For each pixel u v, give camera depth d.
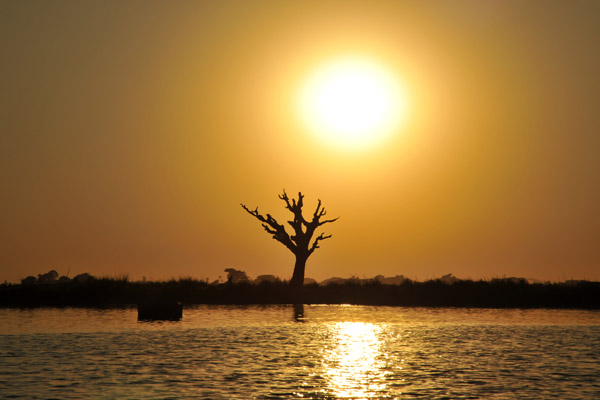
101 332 66.75
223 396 40.53
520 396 40.81
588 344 61.22
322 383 44.09
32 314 84.12
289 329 70.88
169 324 74.88
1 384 43.06
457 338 64.75
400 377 46.06
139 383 43.69
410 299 108.31
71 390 41.69
